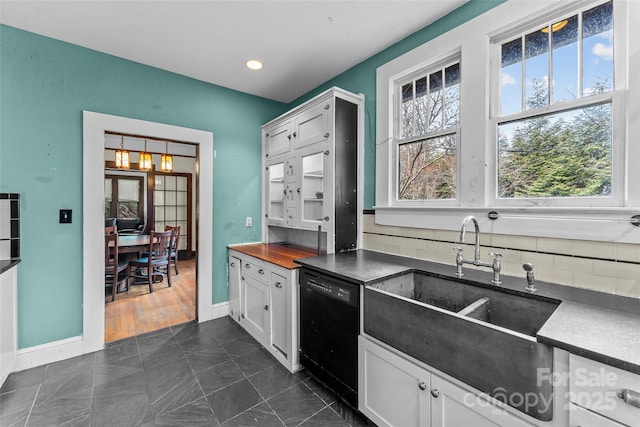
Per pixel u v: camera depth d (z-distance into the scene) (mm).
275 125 2963
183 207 6457
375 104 2297
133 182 5957
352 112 2352
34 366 1991
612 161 1262
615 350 762
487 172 1646
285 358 2033
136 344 2346
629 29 1205
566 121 1401
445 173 1904
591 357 761
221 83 2842
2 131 1899
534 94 1506
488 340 961
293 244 3148
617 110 1242
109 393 1728
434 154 1966
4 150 1905
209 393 1737
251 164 3137
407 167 2137
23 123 1962
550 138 1451
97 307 2232
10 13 1784
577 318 977
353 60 2398
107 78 2273
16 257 1934
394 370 1302
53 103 2062
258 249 2766
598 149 1309
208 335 2518
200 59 2383
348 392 1562
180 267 5520
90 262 2197
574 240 1344
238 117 3027
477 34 1661
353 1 1711
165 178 6227
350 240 2336
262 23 1915
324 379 1732
